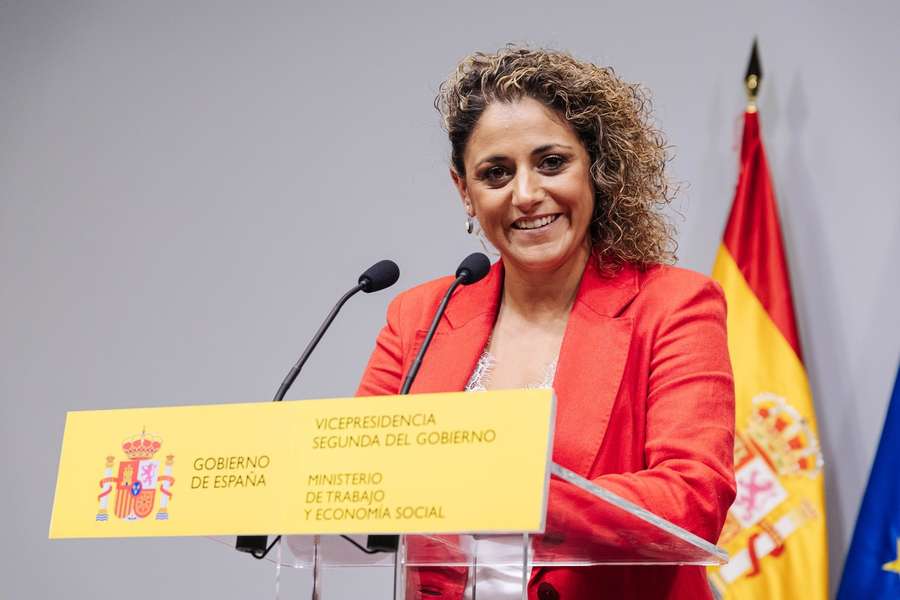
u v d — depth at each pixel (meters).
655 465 3.12
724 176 6.42
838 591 5.63
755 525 5.74
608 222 3.64
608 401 3.28
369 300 6.93
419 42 7.28
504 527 2.23
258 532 2.45
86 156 7.77
